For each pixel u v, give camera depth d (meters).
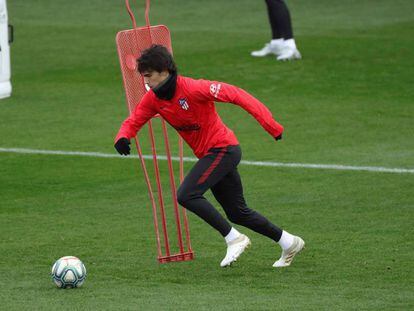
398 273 26.55
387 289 24.78
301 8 97.69
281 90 61.62
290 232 31.95
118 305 23.09
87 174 42.06
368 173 40.81
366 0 100.75
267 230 27.34
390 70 66.44
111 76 67.38
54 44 79.81
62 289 25.12
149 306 22.95
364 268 27.20
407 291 24.50
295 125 51.94
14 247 30.66
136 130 26.89
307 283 25.69
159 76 25.56
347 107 56.41
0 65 59.75
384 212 34.31
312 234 31.59
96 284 25.83
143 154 45.75
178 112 26.05
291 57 70.06
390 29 83.38
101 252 29.95
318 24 87.50
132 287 25.42
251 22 89.25
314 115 54.41
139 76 28.59
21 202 37.34
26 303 23.44
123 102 59.12
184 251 29.91
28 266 28.23
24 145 48.09
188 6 99.44
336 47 74.56
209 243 30.92
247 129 51.38
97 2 102.31
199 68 68.50
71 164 44.00
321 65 68.25
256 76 65.56
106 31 85.75
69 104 58.59
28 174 42.19
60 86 64.25
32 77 67.38
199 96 25.66
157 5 100.12
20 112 56.31
